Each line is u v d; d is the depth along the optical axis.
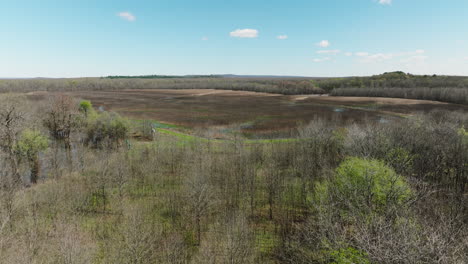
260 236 27.52
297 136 61.22
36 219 26.02
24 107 61.12
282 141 60.72
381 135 35.75
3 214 25.30
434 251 11.41
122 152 51.09
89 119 65.00
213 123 82.94
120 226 27.80
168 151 50.44
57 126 59.72
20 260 19.61
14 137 42.91
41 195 32.62
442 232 13.62
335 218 20.92
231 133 71.31
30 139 44.53
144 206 33.31
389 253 12.17
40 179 42.03
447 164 34.84
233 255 21.78
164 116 93.12
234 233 24.03
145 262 22.41
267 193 36.38
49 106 63.12
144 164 44.19
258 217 31.34
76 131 62.34
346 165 25.72
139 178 41.34
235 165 42.34
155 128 76.62
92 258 22.45
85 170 43.53
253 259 23.19
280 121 83.56
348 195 22.75
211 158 46.47
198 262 23.17
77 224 27.70
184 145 54.75
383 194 20.92
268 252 25.05
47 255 21.70
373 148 33.38
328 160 41.72
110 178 36.69
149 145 57.06
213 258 22.55
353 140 36.56
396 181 22.12
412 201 19.81
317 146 45.91
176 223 29.83
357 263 15.55
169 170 45.03
